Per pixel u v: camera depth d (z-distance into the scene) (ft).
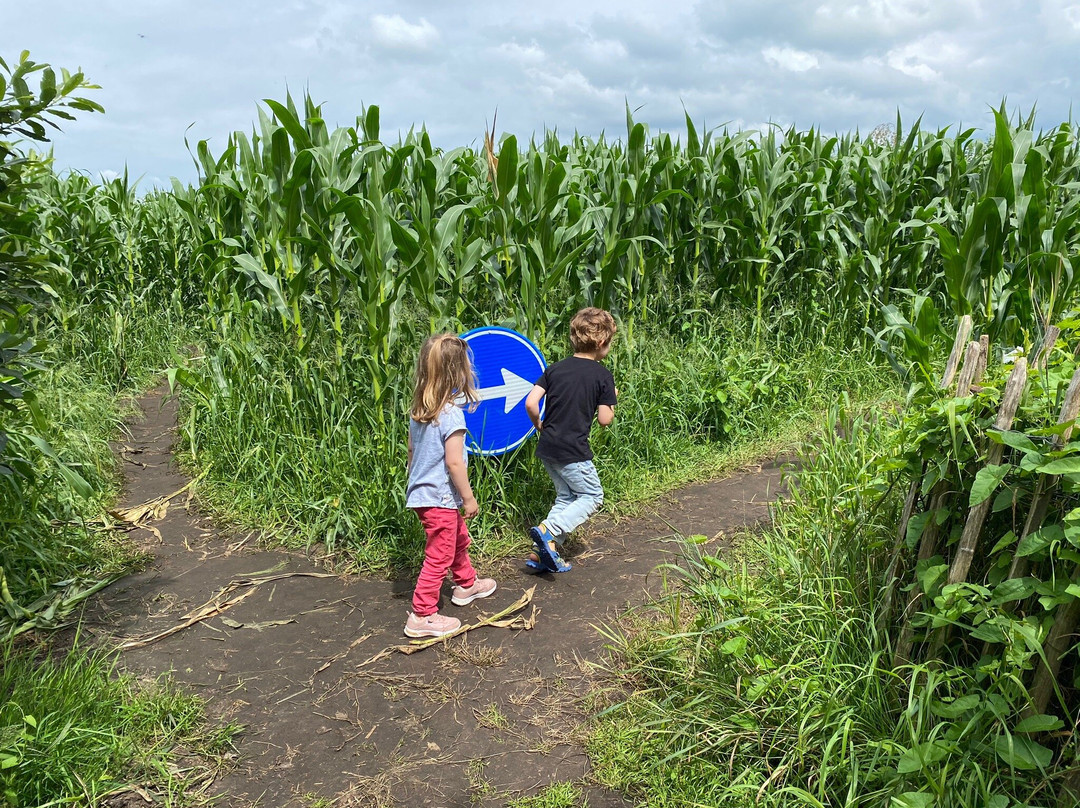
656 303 22.57
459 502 11.19
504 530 14.40
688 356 20.99
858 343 23.50
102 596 12.12
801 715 7.74
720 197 23.48
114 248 31.12
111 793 7.65
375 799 7.78
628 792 7.80
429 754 8.49
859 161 27.07
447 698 9.53
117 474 17.62
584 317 12.98
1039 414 6.98
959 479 7.33
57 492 14.11
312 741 8.71
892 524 9.50
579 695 9.48
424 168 16.65
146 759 8.14
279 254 16.53
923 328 9.99
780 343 23.16
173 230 32.17
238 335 19.30
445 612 11.79
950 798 6.23
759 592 9.96
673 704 8.89
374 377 14.80
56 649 10.46
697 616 10.12
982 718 6.84
